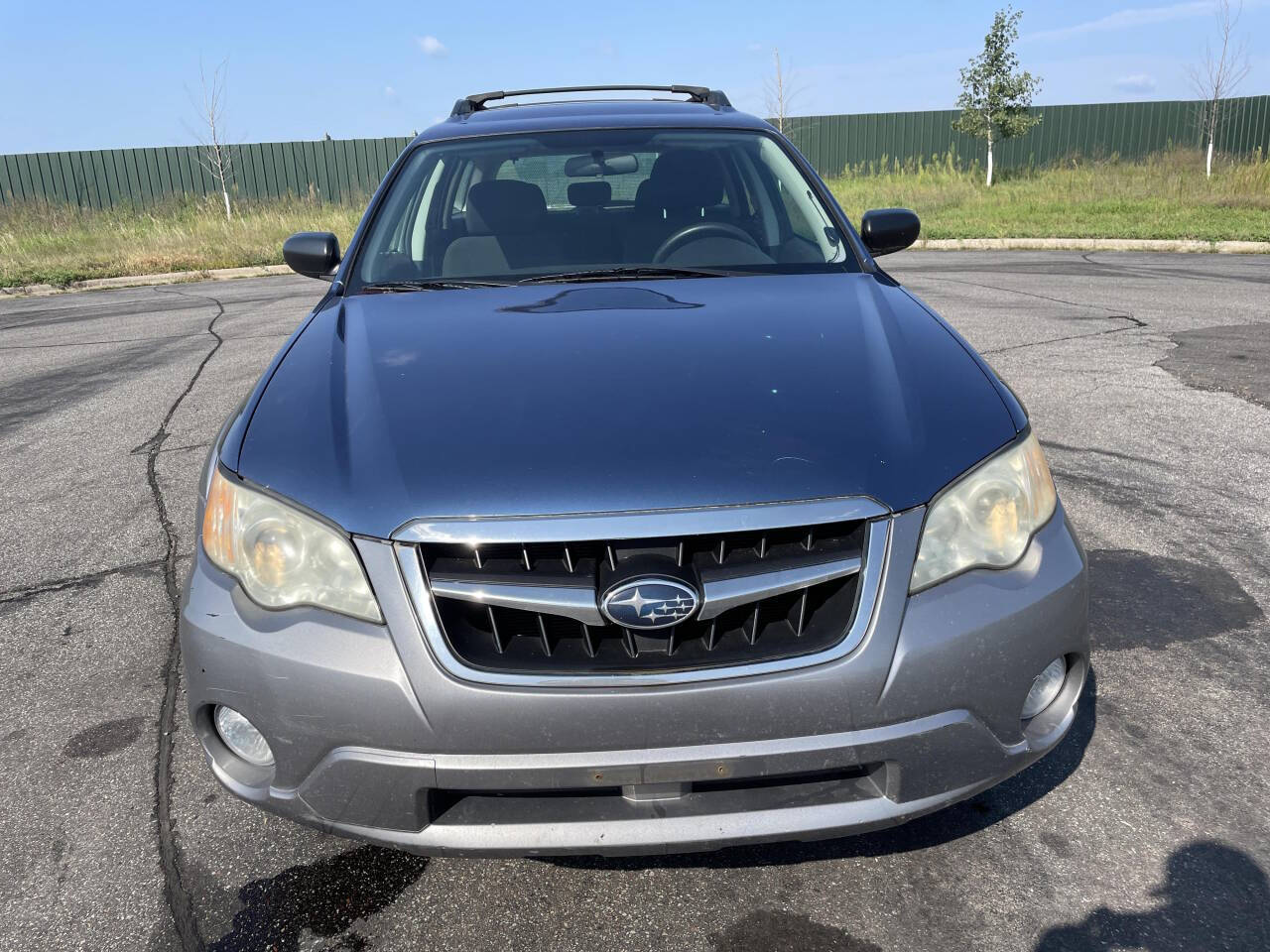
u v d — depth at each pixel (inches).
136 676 111.2
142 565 139.7
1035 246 502.6
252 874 80.5
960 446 72.5
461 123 137.9
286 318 349.4
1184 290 340.8
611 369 80.9
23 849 84.0
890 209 125.6
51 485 175.0
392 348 88.2
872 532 67.4
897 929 72.9
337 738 66.5
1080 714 98.0
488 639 66.6
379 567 66.7
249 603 69.6
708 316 92.4
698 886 78.0
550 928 74.2
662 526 65.7
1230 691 100.7
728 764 65.3
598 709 64.2
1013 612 68.5
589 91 161.0
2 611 127.4
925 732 66.7
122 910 77.0
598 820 67.2
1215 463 164.4
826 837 68.1
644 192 122.1
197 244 597.9
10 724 102.7
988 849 80.6
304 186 875.4
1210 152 738.2
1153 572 127.0
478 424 73.7
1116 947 70.3
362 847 83.1
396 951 72.5
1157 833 81.3
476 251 115.7
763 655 65.7
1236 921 72.0
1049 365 232.2
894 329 89.2
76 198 842.8
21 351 308.3
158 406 227.1
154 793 91.0
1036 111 912.3
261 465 73.2
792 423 72.8
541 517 66.1
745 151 128.3
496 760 65.2
